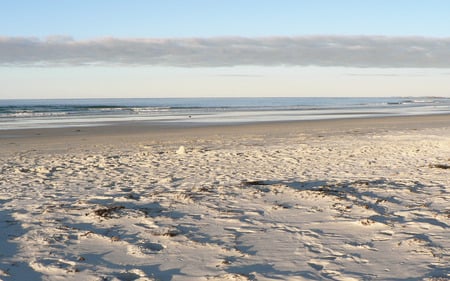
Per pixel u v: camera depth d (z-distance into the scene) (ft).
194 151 48.24
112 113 164.45
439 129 73.46
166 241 17.67
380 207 22.03
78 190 28.35
